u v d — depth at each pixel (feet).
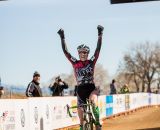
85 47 38.60
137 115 104.37
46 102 60.44
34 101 55.52
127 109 115.14
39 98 57.31
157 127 64.75
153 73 375.04
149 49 375.66
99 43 38.96
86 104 38.60
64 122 68.74
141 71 375.66
